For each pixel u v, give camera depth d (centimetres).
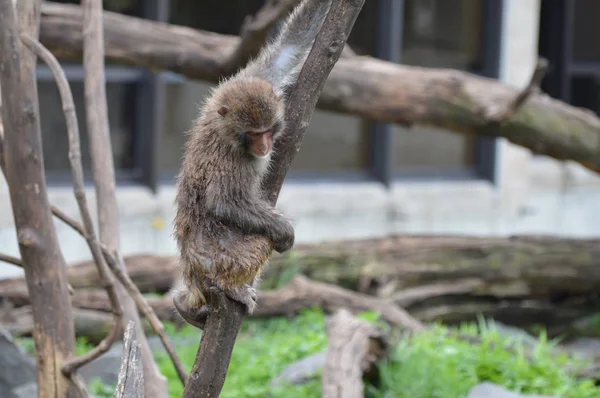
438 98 1391
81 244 1848
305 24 759
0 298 1446
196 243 684
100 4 1033
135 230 1908
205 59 1355
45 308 876
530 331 1661
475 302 1653
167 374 1288
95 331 1390
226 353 679
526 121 1395
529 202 2266
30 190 863
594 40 2414
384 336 1297
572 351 1545
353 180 2153
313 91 676
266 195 689
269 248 684
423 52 2197
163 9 1933
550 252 1656
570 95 2416
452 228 2175
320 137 2144
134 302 988
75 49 1365
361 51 2136
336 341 1237
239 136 677
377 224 2108
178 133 2019
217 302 670
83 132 1948
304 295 1547
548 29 2373
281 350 1377
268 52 766
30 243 864
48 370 875
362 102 1392
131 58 1391
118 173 1969
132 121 1967
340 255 1638
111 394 1228
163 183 1991
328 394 1100
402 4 2153
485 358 1316
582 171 2311
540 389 1256
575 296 1695
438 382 1254
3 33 852
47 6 1373
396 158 2206
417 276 1636
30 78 862
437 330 1460
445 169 2244
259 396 1220
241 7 2045
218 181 679
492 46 2189
